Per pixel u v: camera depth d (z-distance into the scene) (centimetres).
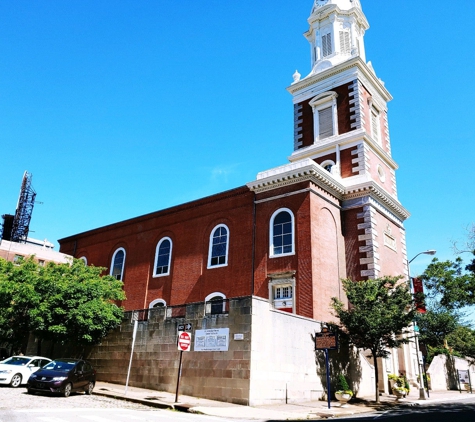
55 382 1719
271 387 1862
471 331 4844
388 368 2669
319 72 3609
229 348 1891
